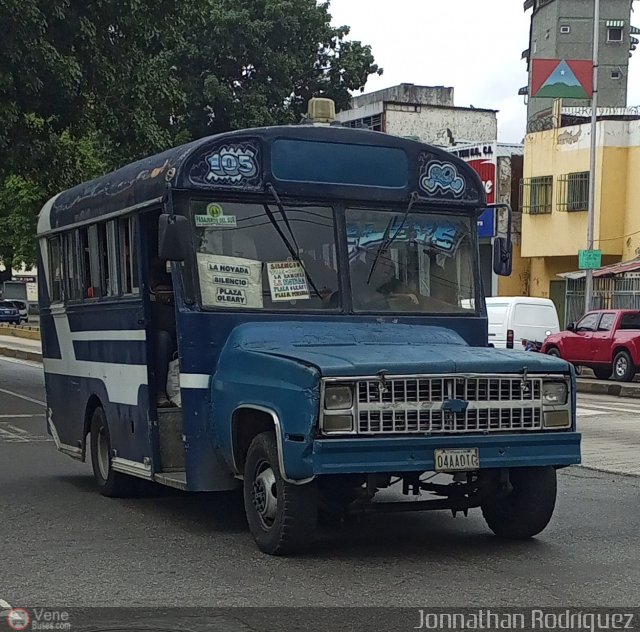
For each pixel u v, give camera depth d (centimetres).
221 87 3728
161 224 731
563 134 3762
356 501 683
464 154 4188
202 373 758
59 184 2047
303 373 649
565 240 3750
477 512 884
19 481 1066
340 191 796
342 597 604
